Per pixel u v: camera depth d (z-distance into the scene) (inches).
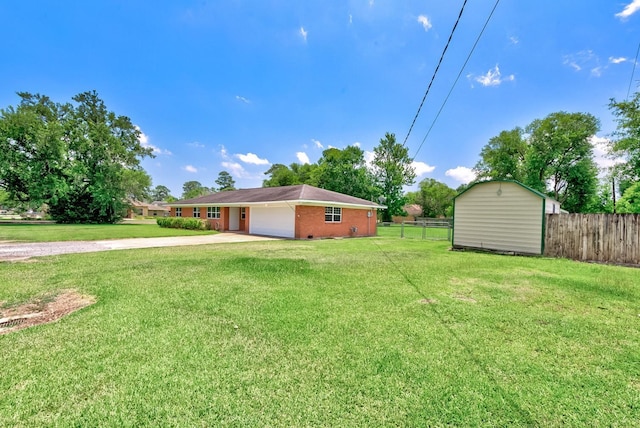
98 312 148.8
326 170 1445.6
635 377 95.4
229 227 819.4
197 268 258.5
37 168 982.4
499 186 408.5
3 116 950.4
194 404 79.5
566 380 93.2
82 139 1074.7
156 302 165.9
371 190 1416.1
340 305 163.9
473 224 430.6
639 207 800.9
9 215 1833.2
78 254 334.6
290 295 181.8
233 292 187.2
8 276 221.6
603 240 331.0
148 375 93.2
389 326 135.3
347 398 83.0
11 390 84.4
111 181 1157.7
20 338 118.3
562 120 1084.5
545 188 1141.7
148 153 1336.1
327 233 654.5
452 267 280.4
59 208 1104.8
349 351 110.7
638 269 289.1
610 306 167.8
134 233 653.3
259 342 117.6
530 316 150.3
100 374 93.4
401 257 342.3
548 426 73.0
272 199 650.8
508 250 398.0
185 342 116.9
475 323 140.0
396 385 89.4
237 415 75.5
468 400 82.6
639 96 740.7
